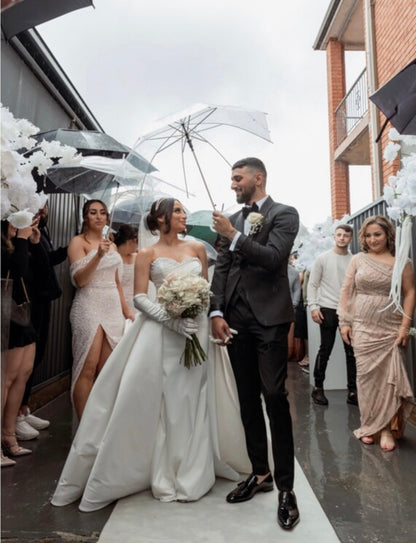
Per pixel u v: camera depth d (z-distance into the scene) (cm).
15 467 281
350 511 221
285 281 235
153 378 238
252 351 238
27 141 223
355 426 370
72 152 247
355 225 537
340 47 1022
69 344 587
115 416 230
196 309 237
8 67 387
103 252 316
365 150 937
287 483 215
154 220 273
